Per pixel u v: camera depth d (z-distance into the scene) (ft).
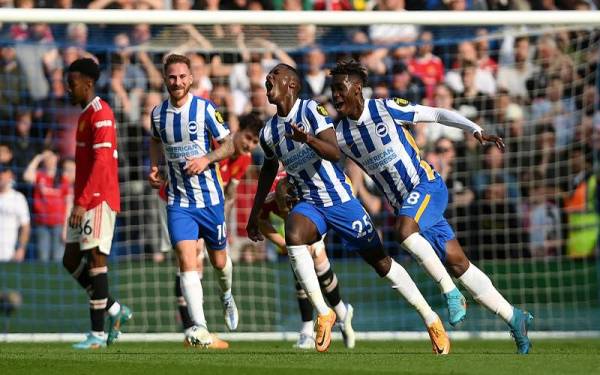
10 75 140.56
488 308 78.28
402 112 78.48
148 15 113.50
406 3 156.76
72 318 130.41
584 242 138.31
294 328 131.95
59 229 134.10
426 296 134.31
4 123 137.90
